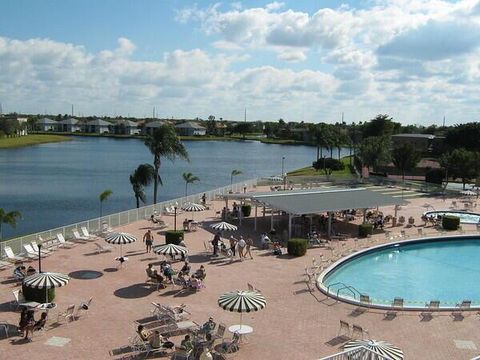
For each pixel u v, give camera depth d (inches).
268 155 7834.6
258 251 1476.4
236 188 2657.5
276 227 1820.9
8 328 860.0
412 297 1259.2
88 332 859.4
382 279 1401.3
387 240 1715.1
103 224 1617.9
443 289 1332.4
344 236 1736.0
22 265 1173.1
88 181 4210.1
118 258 1269.7
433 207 2413.9
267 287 1147.3
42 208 2974.9
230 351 805.9
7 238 2194.9
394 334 908.6
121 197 3425.2
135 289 1092.5
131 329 876.6
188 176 2682.1
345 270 1462.8
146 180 2411.4
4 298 997.8
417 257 1648.6
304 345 842.8
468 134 4940.9
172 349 800.3
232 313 976.3
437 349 848.9
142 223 1793.8
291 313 990.4
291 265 1339.8
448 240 1829.5
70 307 906.1
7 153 6998.0
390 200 1925.4
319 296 1095.6
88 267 1236.5
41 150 7701.8
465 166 3029.0
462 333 920.9
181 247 1174.3
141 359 766.5
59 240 1411.2
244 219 1964.8
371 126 6003.9
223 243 1433.3
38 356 764.6
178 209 2064.5
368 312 1011.3
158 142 2502.5
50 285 879.7
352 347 707.4
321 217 1877.5
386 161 3499.0
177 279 1102.4
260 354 804.6
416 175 3976.4
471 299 1257.4
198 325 887.1
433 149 5339.6
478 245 1839.3
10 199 3265.3
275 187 2832.2
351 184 3122.5
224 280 1186.6
